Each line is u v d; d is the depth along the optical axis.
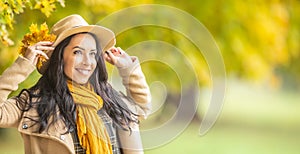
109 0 6.00
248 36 9.10
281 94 32.09
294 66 14.41
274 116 23.27
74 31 4.10
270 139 17.75
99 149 4.08
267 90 31.05
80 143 4.06
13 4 4.63
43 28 4.21
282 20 9.25
